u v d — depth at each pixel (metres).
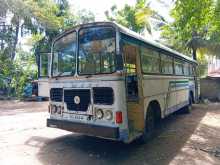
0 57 23.03
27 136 7.75
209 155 6.07
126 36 5.96
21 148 6.46
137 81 6.61
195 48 19.75
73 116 6.12
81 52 6.14
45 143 6.94
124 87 5.55
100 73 5.70
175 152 6.27
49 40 25.98
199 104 17.23
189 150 6.44
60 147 6.57
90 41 6.03
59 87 6.48
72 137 7.59
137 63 6.52
